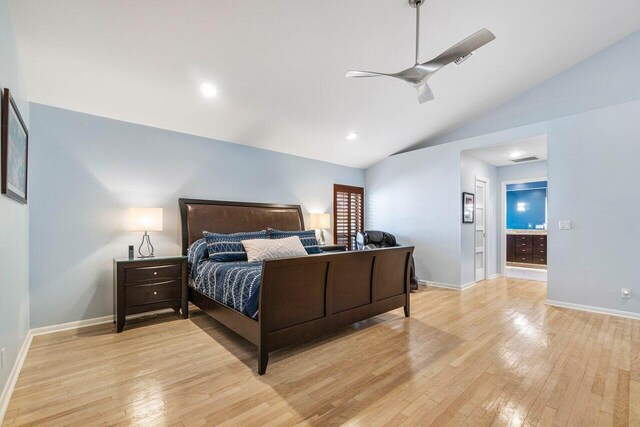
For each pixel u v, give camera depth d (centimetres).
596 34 371
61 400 186
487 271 595
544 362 236
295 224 500
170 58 276
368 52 313
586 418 168
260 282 220
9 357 196
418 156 554
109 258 339
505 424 163
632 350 257
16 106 210
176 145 394
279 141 474
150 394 193
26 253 274
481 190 584
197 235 392
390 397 189
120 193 348
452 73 388
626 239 349
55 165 308
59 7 214
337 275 276
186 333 302
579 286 380
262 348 218
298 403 183
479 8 290
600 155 366
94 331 306
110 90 305
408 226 570
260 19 253
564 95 427
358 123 462
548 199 404
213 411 175
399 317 352
